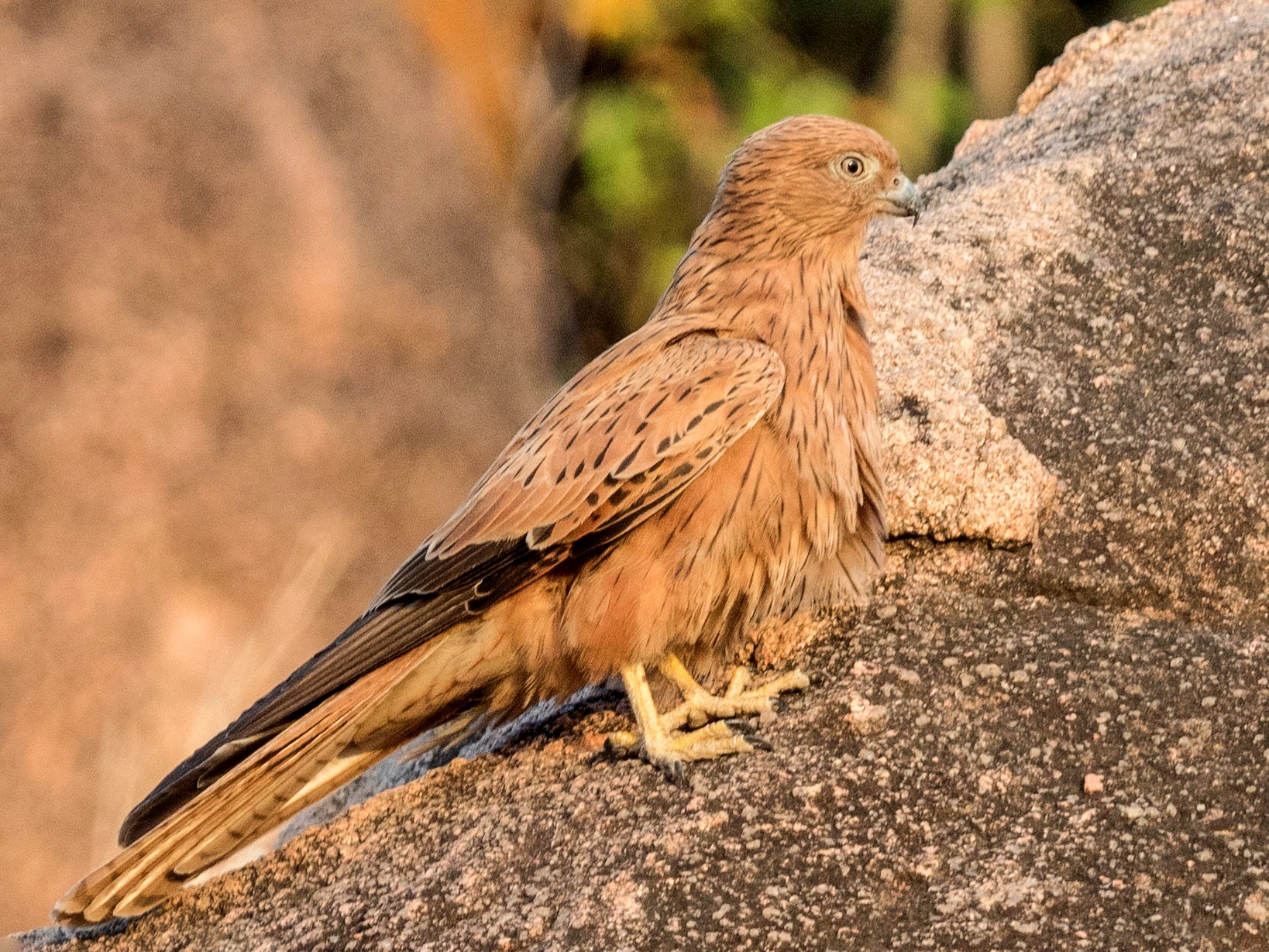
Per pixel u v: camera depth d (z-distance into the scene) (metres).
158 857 7.59
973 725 7.68
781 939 6.79
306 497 18.38
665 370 8.15
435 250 20.53
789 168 8.57
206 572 17.66
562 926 6.96
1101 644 8.12
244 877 7.95
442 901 7.32
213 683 16.36
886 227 10.66
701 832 7.26
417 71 22.05
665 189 30.20
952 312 9.71
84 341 17.94
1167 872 6.89
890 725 7.71
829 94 29.27
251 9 20.33
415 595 8.09
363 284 19.34
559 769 8.08
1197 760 7.41
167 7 19.73
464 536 8.07
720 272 8.74
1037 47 31.05
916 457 8.89
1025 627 8.35
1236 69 10.65
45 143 18.45
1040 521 8.80
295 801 7.99
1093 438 9.04
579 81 30.41
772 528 8.05
